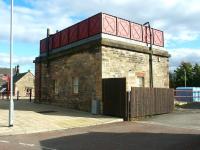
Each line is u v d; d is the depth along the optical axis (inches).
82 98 840.9
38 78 1098.1
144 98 754.2
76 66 872.9
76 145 418.9
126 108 703.7
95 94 788.6
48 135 505.7
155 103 791.7
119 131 545.6
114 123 657.6
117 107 722.8
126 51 845.2
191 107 996.6
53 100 995.9
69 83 906.1
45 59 1045.2
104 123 650.2
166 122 671.1
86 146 412.5
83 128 584.4
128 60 849.5
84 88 834.2
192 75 2733.8
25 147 401.7
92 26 827.4
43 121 644.7
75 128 585.0
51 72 1013.8
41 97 1072.8
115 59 812.0
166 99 838.5
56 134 515.5
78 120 669.9
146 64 907.4
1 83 2144.4
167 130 557.6
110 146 412.2
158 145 416.8
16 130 539.8
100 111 764.6
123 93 712.4
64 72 935.0
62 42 959.6
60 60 961.5
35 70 1123.9
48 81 1030.4
